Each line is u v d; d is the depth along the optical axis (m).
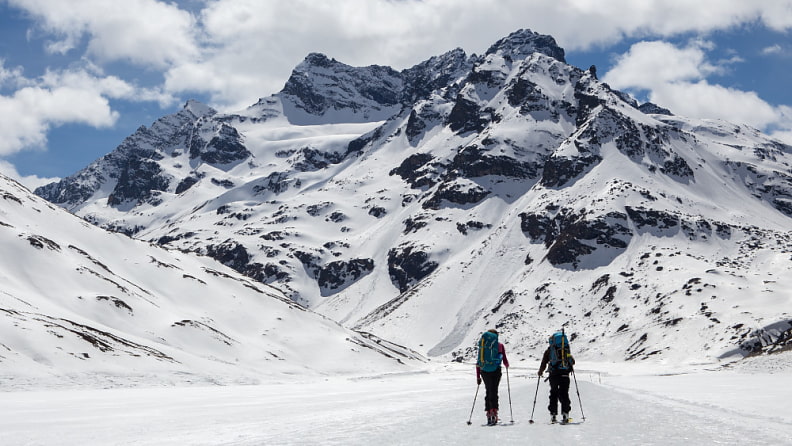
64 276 142.00
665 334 187.38
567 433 18.00
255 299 185.50
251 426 23.56
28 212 176.50
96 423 27.58
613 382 80.62
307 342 166.88
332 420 24.42
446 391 56.66
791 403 32.69
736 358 155.75
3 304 104.62
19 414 34.50
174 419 28.86
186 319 146.62
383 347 199.00
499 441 16.25
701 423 20.91
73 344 93.69
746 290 199.00
